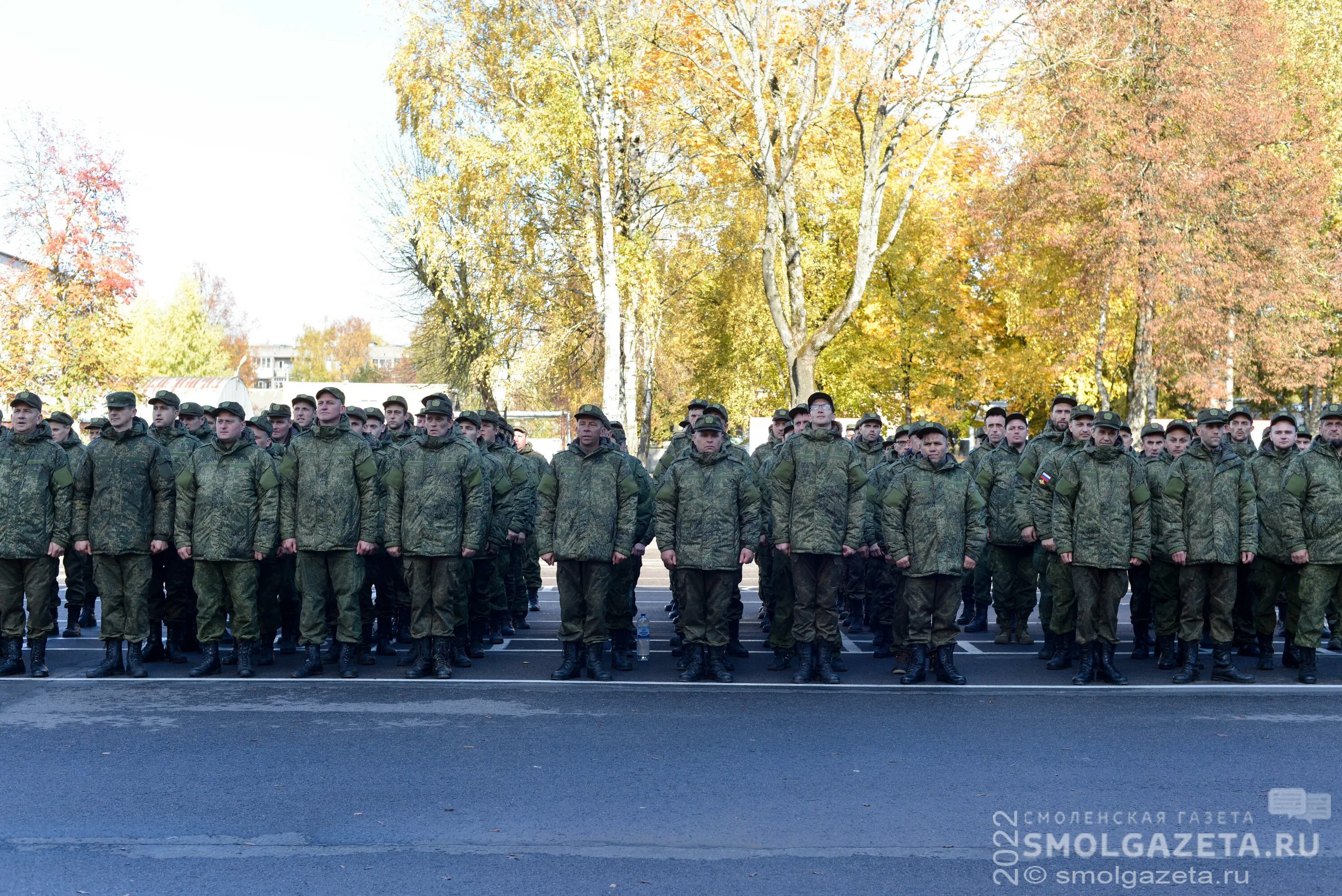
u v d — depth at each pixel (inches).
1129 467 386.0
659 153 1141.1
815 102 1057.5
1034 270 1193.4
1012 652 455.5
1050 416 439.2
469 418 461.7
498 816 235.6
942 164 1283.2
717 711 336.2
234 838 221.8
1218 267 1064.8
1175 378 1244.5
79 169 1159.0
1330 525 382.3
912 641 383.2
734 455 417.7
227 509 382.6
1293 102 1241.4
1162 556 410.6
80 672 393.1
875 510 437.7
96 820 232.2
